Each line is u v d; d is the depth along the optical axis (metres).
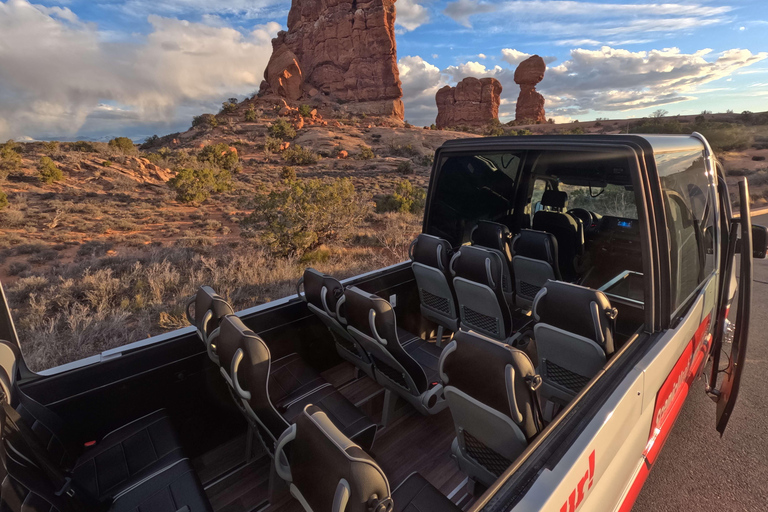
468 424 2.01
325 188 12.83
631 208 3.96
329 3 142.50
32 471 1.62
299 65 141.75
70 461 2.13
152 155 50.16
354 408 2.60
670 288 2.19
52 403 2.15
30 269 12.79
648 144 2.17
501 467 2.02
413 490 1.89
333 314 2.75
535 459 1.46
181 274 10.83
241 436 2.90
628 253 4.03
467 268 3.29
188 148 82.81
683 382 2.83
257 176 48.38
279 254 12.09
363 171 55.59
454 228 4.27
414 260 3.88
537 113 177.88
